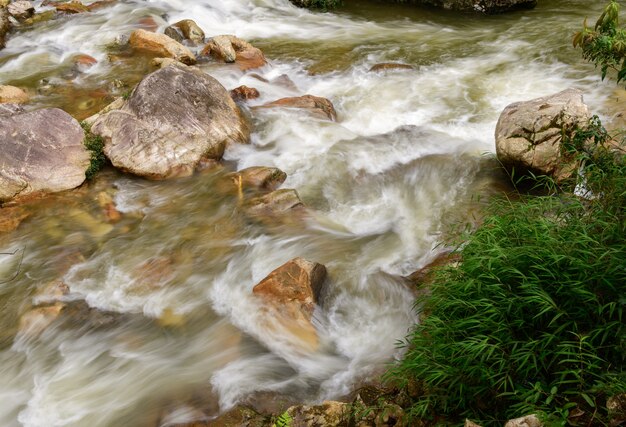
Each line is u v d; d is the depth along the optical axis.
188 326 6.14
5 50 13.18
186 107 9.08
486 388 4.49
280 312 6.03
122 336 6.06
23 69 12.16
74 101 10.75
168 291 6.61
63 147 8.52
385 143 9.30
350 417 4.78
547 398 4.03
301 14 15.88
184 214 7.89
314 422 4.77
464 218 7.50
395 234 7.36
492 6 14.86
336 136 9.55
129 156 8.62
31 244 7.44
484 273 4.99
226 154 9.15
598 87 10.20
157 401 5.30
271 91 11.22
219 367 5.63
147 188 8.45
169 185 8.50
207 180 8.56
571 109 7.59
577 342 4.36
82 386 5.53
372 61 12.38
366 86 11.26
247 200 8.03
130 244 7.38
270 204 7.81
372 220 7.69
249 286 6.57
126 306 6.44
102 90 11.10
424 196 8.09
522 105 8.12
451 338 4.83
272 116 10.10
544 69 11.29
